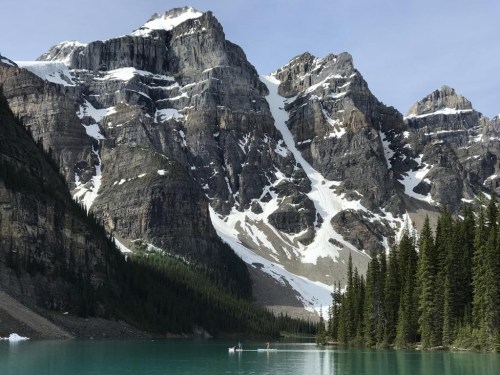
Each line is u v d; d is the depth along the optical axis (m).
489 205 158.88
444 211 172.62
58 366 110.81
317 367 121.88
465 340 146.12
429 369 110.19
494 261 141.00
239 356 154.00
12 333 169.38
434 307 155.75
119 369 110.94
